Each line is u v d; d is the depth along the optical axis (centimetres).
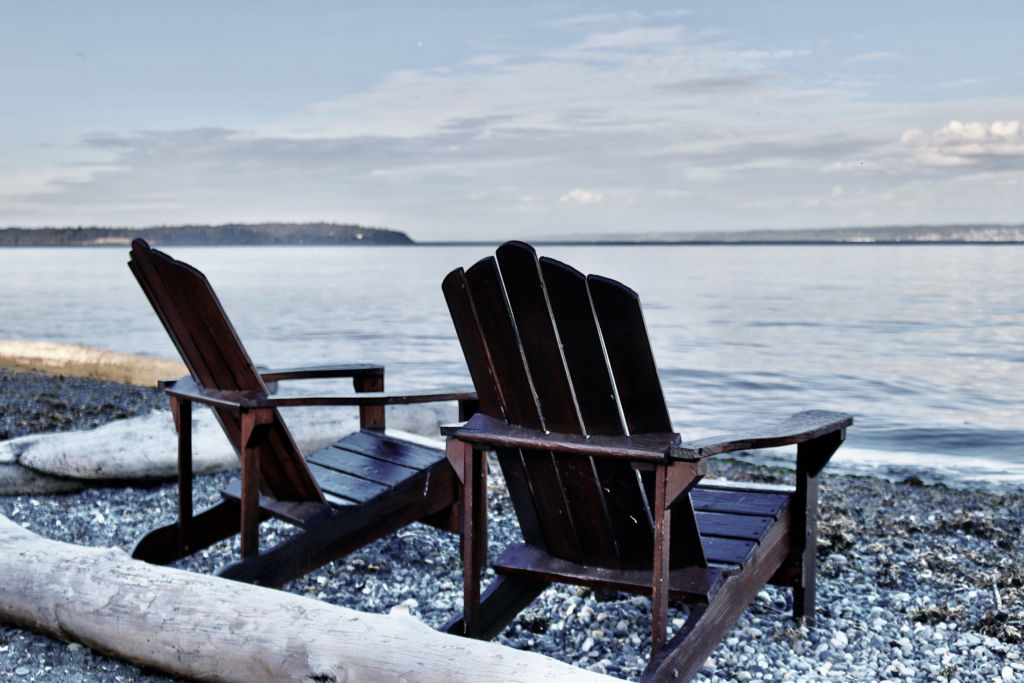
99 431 635
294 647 257
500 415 296
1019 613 388
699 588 279
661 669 253
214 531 421
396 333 2438
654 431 260
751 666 318
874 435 1110
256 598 279
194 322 351
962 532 561
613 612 378
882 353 2052
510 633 353
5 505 560
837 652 335
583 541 295
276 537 483
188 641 272
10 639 310
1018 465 912
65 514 540
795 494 352
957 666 323
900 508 639
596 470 271
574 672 229
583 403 266
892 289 4825
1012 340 2347
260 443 367
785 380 1612
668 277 6512
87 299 4281
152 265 351
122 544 477
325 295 4406
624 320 246
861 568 460
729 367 1777
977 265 8788
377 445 452
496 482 636
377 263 12781
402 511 402
